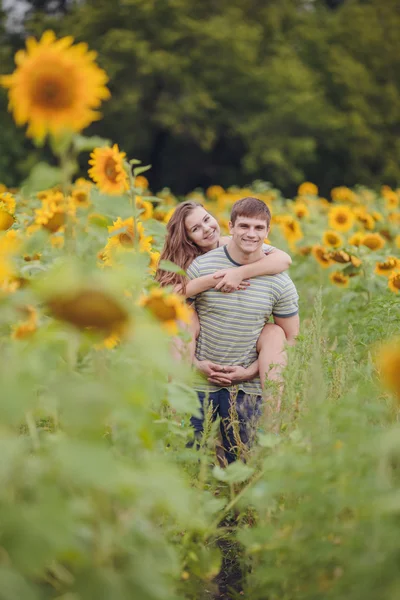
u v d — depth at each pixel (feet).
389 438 7.34
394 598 6.68
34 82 7.48
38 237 9.52
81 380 6.73
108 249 11.33
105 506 7.10
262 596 9.02
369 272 20.95
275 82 88.17
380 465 7.45
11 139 80.38
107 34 84.48
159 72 84.28
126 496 6.73
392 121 98.78
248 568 10.32
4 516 6.21
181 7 87.71
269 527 8.36
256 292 14.82
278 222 28.25
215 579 11.14
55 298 6.60
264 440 9.43
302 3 103.45
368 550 7.11
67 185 7.82
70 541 6.20
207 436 11.40
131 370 8.34
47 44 7.54
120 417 7.04
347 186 99.50
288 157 89.10
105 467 6.16
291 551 8.23
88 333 6.86
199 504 9.36
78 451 6.19
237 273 14.67
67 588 7.09
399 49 101.91
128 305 6.93
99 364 7.86
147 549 7.36
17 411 6.40
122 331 6.80
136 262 9.43
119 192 11.47
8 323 9.21
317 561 8.03
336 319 20.89
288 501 9.15
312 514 8.11
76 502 6.74
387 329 15.76
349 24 100.89
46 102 7.52
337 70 94.79
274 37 96.17
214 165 98.48
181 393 9.03
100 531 7.00
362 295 20.99
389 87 98.48
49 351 7.42
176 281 14.99
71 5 96.12
